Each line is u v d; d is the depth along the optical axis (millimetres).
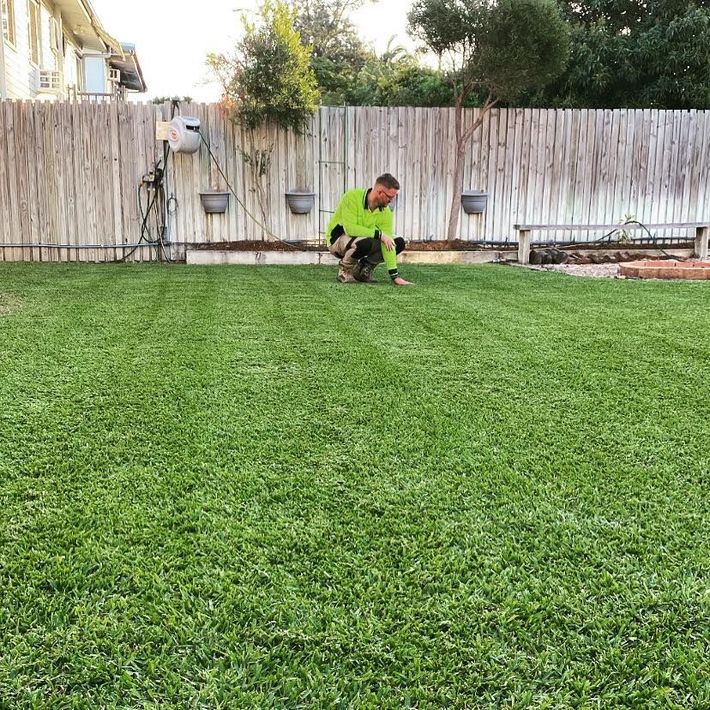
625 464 2082
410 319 4344
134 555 1559
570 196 9141
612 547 1611
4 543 1604
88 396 2670
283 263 8156
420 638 1297
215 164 8414
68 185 8242
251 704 1134
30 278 6320
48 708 1120
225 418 2447
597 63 12133
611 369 3174
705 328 4113
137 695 1149
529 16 7852
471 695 1159
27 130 8102
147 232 8438
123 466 2029
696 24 11750
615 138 9125
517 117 8859
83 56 20031
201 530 1672
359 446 2205
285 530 1675
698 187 9445
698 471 2033
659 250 8977
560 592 1438
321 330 3971
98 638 1284
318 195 8648
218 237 8570
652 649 1267
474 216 8977
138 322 4145
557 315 4539
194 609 1371
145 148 8266
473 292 5605
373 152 8672
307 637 1296
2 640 1274
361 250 6043
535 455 2146
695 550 1599
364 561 1547
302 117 8305
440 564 1535
